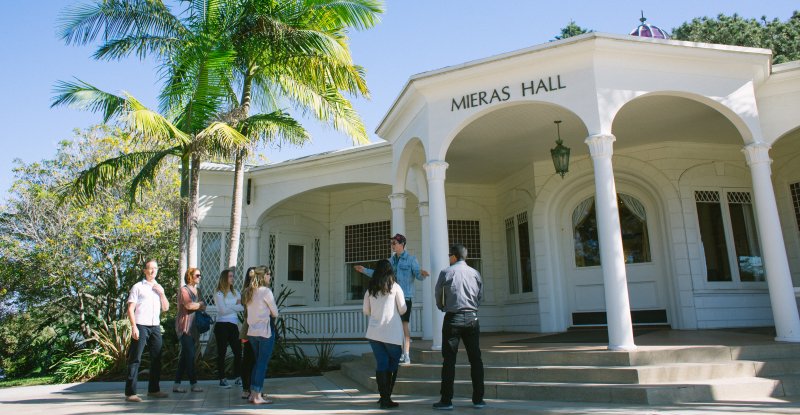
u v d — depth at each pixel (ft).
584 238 42.52
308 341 42.65
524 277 44.93
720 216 38.86
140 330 24.86
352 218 54.54
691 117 33.96
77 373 36.32
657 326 38.29
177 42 37.45
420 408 20.43
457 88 29.53
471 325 20.10
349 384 29.32
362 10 38.58
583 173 41.42
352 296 53.47
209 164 50.44
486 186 50.31
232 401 23.95
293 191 48.98
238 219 39.17
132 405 23.29
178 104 39.17
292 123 36.94
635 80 26.94
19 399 26.94
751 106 28.37
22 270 44.37
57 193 44.19
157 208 47.96
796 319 26.14
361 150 45.14
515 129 35.14
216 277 49.21
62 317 51.47
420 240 49.75
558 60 27.25
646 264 39.88
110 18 36.42
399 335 21.02
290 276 52.47
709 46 27.17
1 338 50.03
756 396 20.81
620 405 19.48
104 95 34.81
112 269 47.16
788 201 38.19
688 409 18.25
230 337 29.45
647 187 39.93
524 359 24.75
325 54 38.17
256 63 40.04
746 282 38.11
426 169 29.30
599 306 41.19
